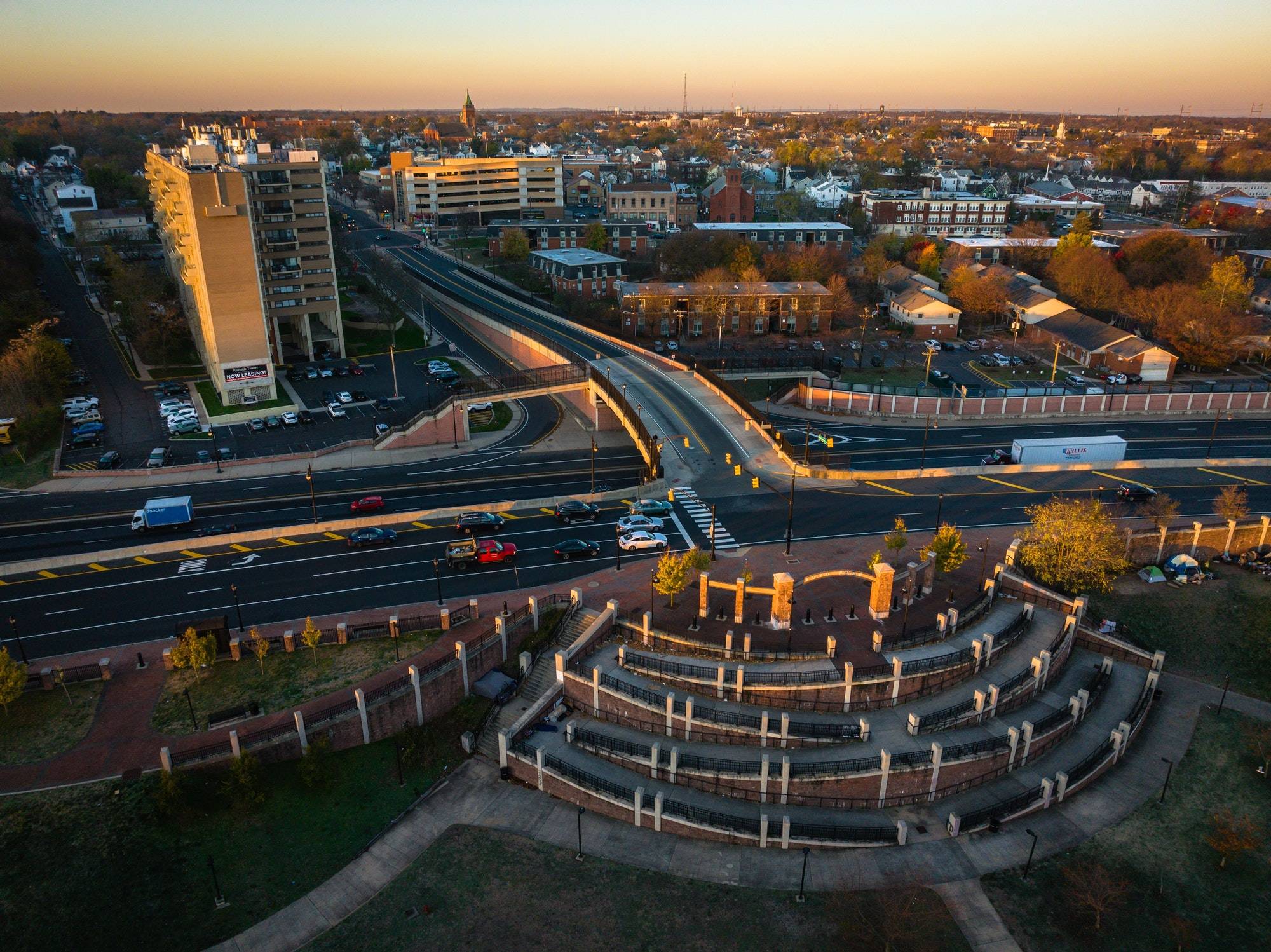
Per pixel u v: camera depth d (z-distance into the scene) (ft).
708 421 347.56
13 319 438.40
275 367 442.09
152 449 334.65
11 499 288.30
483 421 377.50
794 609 212.02
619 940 142.51
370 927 145.38
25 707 184.44
